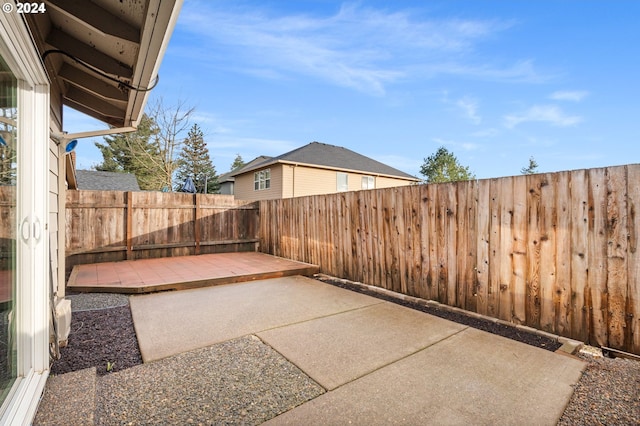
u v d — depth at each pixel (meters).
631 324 2.47
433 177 30.30
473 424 1.68
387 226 4.54
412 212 4.19
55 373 2.16
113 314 3.46
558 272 2.88
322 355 2.48
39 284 1.89
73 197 6.30
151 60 2.41
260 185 16.03
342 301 3.98
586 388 2.03
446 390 2.00
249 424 1.67
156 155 18.06
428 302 3.90
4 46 1.48
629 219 2.48
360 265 4.99
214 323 3.17
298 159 14.80
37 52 1.71
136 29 2.34
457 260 3.68
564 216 2.85
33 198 1.87
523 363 2.37
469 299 3.56
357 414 1.76
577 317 2.76
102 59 2.87
